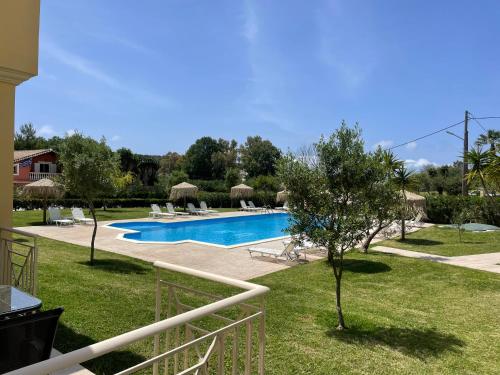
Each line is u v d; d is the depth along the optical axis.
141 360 4.49
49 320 2.64
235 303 2.29
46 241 13.92
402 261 11.77
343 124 6.36
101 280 8.08
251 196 36.00
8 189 5.99
